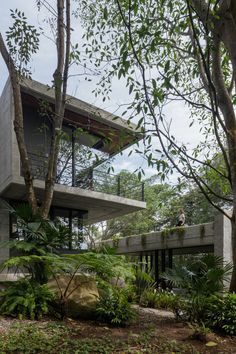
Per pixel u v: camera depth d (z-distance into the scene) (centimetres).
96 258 604
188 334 514
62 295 592
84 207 1432
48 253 633
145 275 896
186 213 2245
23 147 787
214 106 464
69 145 1248
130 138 464
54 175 791
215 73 568
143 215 2612
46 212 755
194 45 492
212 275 578
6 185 1119
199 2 448
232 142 554
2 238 1144
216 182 677
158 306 804
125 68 426
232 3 409
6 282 650
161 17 500
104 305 590
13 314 567
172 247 1412
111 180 1355
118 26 632
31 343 424
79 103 1130
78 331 500
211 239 1216
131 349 427
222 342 483
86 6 777
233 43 454
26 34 775
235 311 536
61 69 791
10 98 1142
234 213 566
